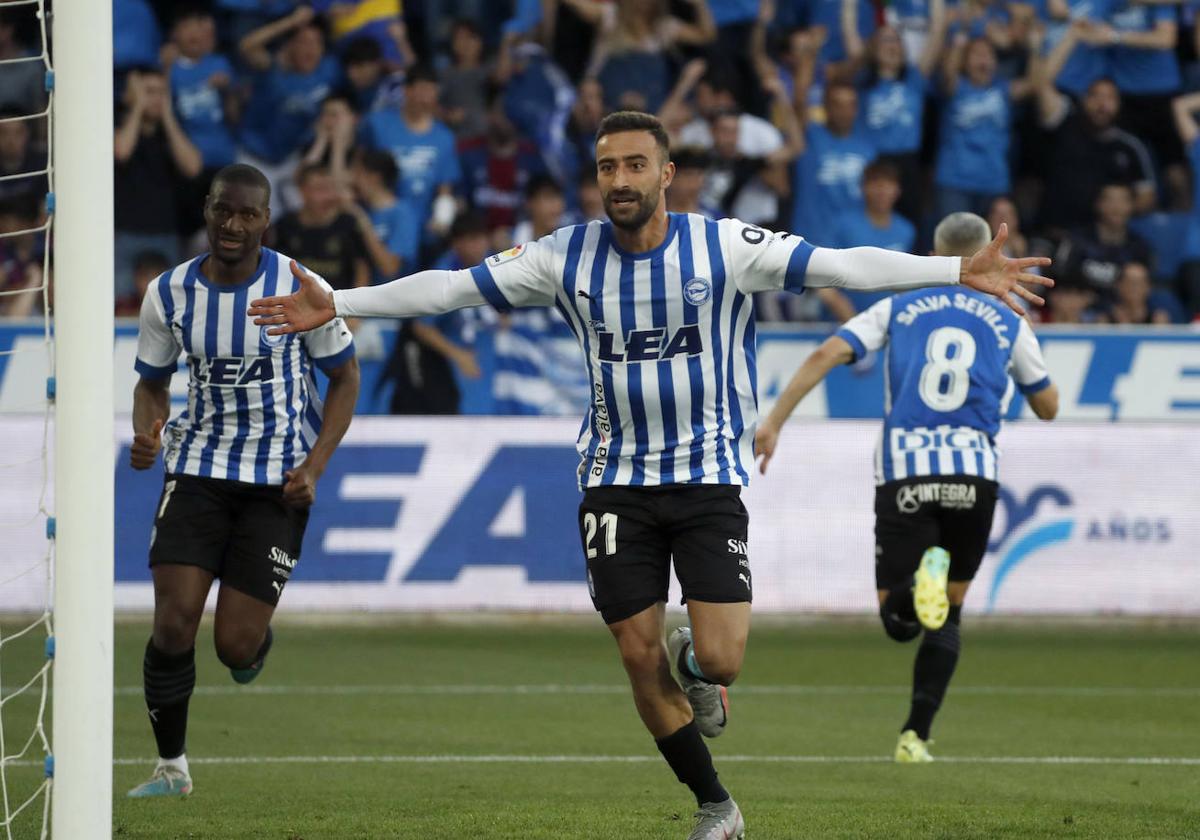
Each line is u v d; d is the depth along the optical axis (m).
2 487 37.66
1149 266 47.41
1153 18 51.09
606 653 34.44
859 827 16.50
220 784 19.19
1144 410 39.84
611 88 49.31
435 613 38.84
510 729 24.66
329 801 17.94
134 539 38.03
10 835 15.54
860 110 48.12
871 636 38.06
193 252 47.22
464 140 48.34
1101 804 18.28
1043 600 39.34
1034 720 26.53
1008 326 22.78
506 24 50.72
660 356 14.62
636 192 14.07
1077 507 39.44
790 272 14.49
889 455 22.62
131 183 46.38
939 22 49.84
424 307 14.80
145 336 18.05
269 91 48.84
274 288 17.83
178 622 17.38
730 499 14.81
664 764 21.31
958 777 20.53
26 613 37.72
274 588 17.95
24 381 37.97
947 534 22.69
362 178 45.31
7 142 47.28
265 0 50.03
